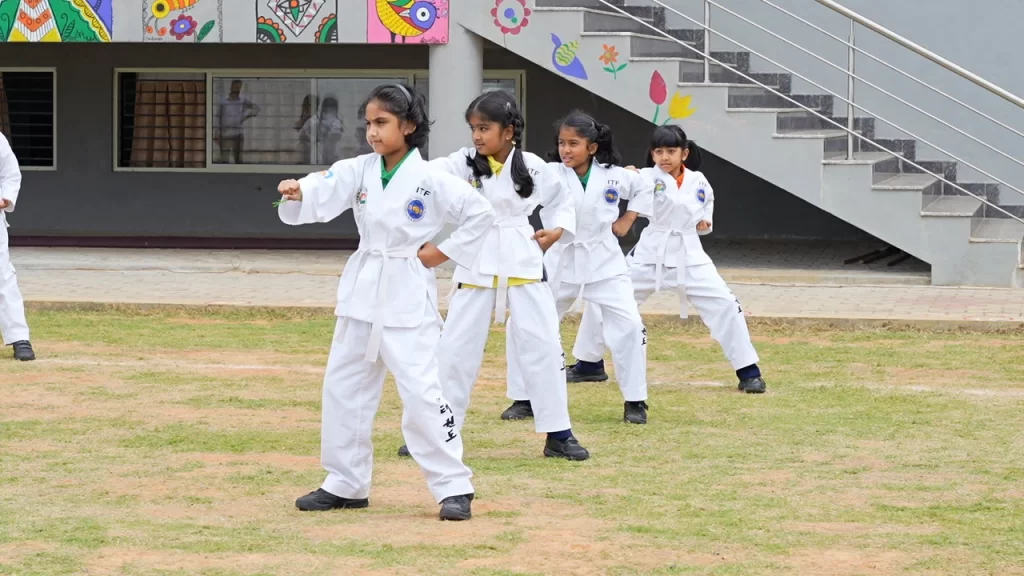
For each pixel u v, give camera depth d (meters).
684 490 11.30
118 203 33.69
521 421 14.34
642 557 9.30
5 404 14.73
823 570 9.05
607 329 14.30
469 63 25.86
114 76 33.41
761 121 25.17
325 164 33.50
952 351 18.72
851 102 25.23
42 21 25.88
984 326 20.20
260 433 13.45
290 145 33.47
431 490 10.36
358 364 10.31
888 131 28.91
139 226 33.72
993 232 25.59
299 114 33.38
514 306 12.53
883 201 25.00
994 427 13.91
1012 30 28.25
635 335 14.19
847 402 15.28
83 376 16.50
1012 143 28.36
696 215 16.05
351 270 10.24
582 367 16.83
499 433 13.71
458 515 10.23
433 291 10.34
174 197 33.62
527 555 9.32
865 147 28.00
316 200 9.96
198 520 10.20
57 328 20.23
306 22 25.67
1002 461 12.41
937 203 26.16
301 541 9.62
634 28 28.03
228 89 33.41
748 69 28.50
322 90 33.28
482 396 15.77
